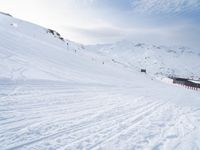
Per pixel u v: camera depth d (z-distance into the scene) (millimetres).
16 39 40906
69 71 29141
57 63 33031
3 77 15062
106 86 23688
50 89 14367
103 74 39594
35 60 28188
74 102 11773
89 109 10586
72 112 9492
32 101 10281
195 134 7922
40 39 63281
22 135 6074
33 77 18281
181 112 12898
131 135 7137
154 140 6836
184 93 33281
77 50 79062
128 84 33125
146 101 16141
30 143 5602
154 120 9750
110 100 14344
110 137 6734
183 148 6312
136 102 14953
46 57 34531
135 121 9203
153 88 34562
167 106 14883
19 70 19609
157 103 15820
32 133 6316
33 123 7230
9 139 5707
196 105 18219
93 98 14125
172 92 31984
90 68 42531
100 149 5695
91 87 19969
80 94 14812
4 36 38562
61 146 5625
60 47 64438
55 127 7113
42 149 5320
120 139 6629
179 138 7270
